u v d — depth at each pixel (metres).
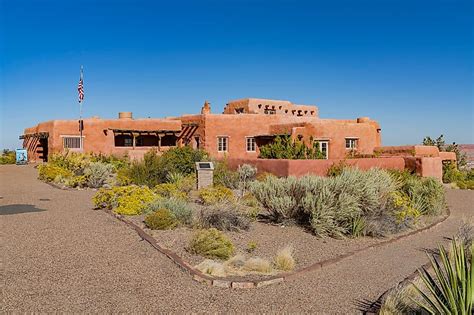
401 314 5.43
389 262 8.34
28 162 38.84
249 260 7.45
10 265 7.18
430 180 16.12
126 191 12.84
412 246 9.96
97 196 13.14
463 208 17.38
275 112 44.16
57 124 32.91
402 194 14.16
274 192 11.72
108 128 33.78
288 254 7.74
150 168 20.61
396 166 25.02
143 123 35.12
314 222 10.42
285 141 24.84
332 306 5.90
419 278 6.83
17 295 5.84
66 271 6.92
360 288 6.68
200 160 23.03
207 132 33.31
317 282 6.94
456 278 4.83
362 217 10.81
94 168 20.00
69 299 5.75
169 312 5.46
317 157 24.16
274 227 11.10
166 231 9.78
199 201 15.13
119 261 7.54
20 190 18.27
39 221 11.05
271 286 6.66
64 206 13.69
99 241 8.93
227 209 10.98
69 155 27.36
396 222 11.41
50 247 8.38
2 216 11.77
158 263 7.48
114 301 5.73
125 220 11.02
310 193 10.98
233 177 20.05
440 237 11.16
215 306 5.73
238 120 33.84
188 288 6.35
